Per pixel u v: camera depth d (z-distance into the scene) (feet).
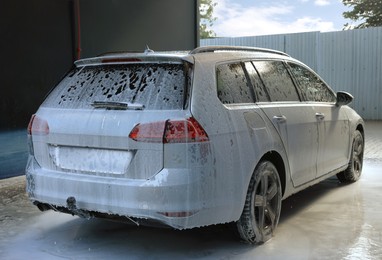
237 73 13.83
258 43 52.24
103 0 26.91
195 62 12.37
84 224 15.70
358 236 14.35
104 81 12.98
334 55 49.32
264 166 13.47
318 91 18.54
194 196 11.16
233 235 13.84
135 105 11.67
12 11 21.84
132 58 12.73
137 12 29.60
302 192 19.94
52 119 12.89
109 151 11.80
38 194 12.94
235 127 12.44
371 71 47.88
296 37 50.57
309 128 16.33
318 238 14.19
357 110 48.88
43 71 23.48
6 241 14.19
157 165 11.14
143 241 14.05
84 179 12.01
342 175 21.24
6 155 22.07
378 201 18.37
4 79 21.68
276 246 13.51
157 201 11.01
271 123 14.05
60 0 24.09
